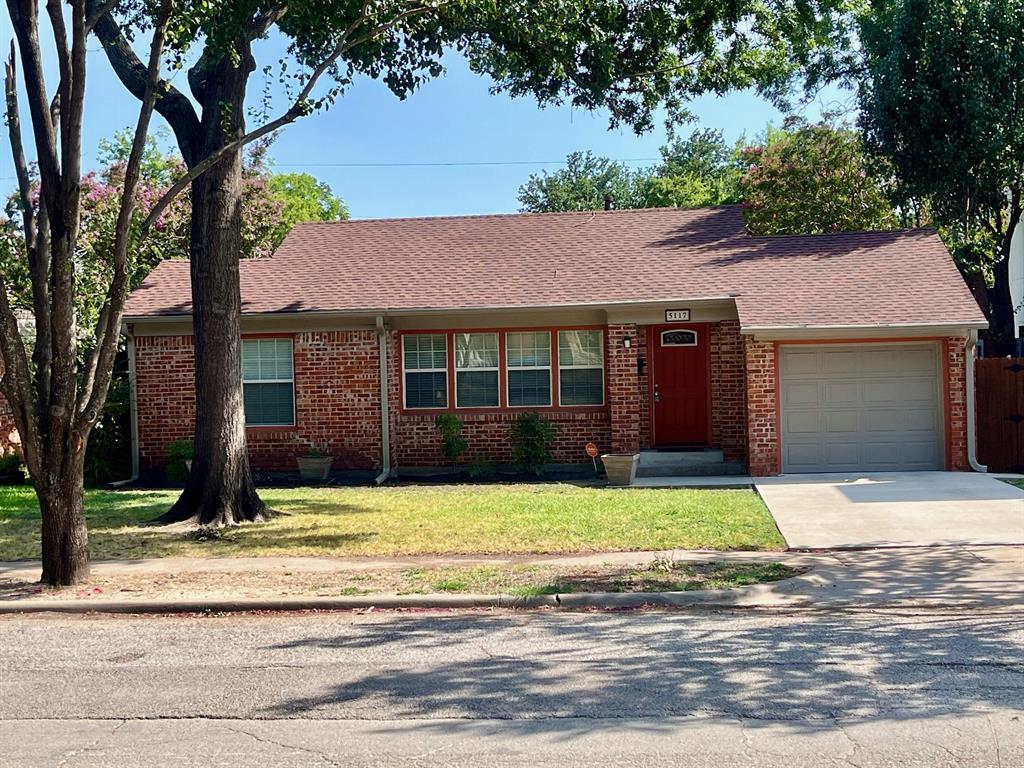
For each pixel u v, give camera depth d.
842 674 6.25
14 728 5.50
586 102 16.08
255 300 18.95
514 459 18.59
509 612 8.60
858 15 22.95
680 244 20.36
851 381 17.28
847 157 26.83
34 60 9.52
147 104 9.57
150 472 19.06
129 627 8.28
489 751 5.00
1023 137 20.83
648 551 10.83
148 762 4.94
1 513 14.84
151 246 24.42
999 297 23.69
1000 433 17.12
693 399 18.94
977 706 5.54
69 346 9.71
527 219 22.31
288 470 18.89
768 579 9.34
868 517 12.52
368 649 7.26
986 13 20.78
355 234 22.09
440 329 18.91
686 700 5.77
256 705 5.88
